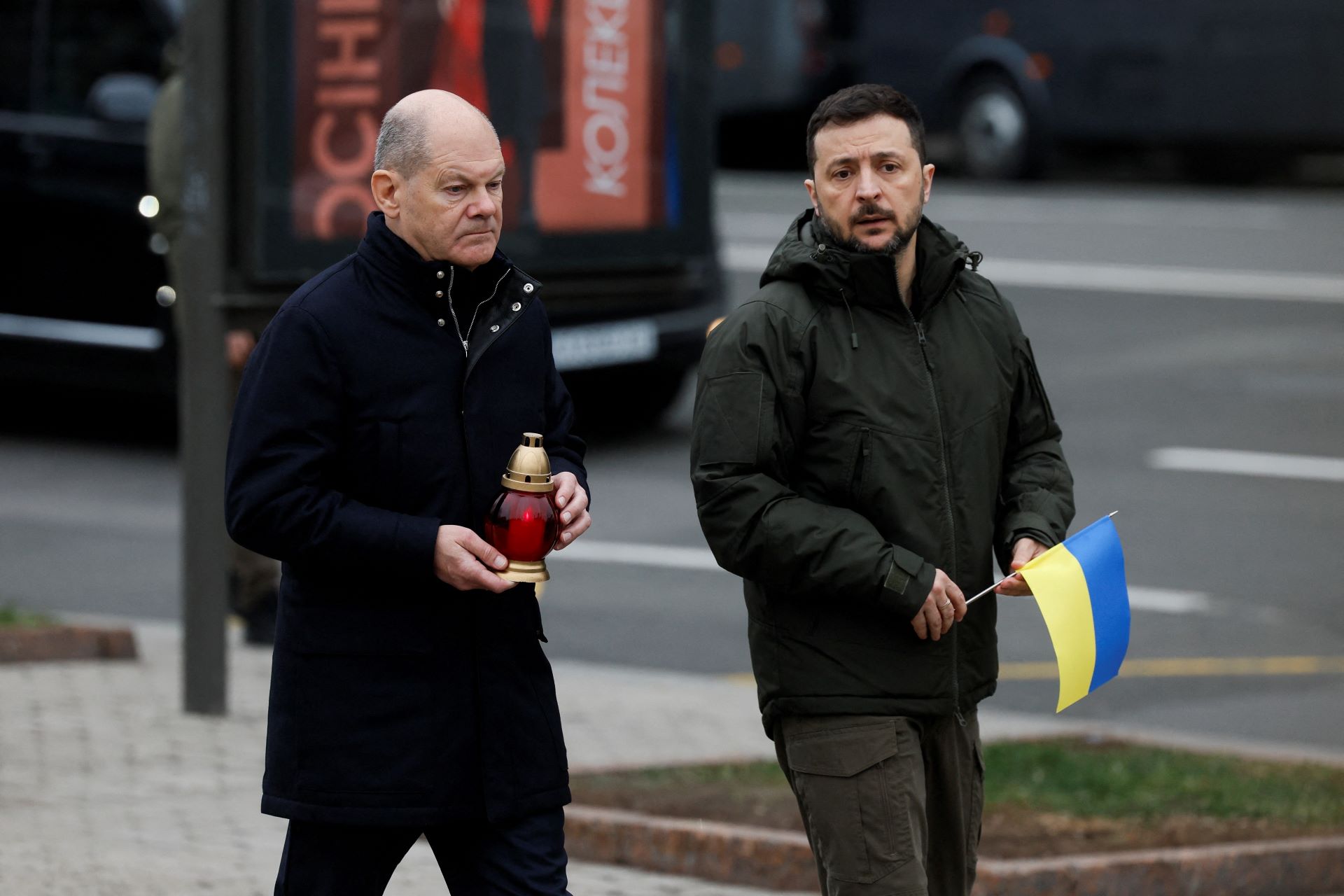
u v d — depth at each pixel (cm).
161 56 4419
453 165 1262
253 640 3044
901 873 1364
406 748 1271
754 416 1372
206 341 2570
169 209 2981
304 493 1255
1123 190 8931
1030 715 2794
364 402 1275
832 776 1377
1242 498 4050
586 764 2406
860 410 1373
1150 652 3105
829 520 1349
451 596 1283
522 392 1319
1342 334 5728
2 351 4588
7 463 4438
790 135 10019
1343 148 8388
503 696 1296
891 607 1341
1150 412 4809
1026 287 6431
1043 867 1891
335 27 2678
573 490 1310
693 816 2123
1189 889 1941
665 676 2938
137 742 2470
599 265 3791
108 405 5078
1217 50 8412
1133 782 2291
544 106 3684
